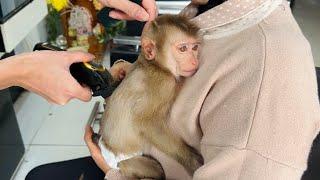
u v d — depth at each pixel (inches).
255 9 22.8
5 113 54.0
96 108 56.0
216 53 23.4
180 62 24.3
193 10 26.3
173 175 27.9
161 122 26.0
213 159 22.0
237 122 21.0
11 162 56.8
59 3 77.3
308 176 25.3
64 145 64.6
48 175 36.1
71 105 74.1
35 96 77.0
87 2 79.2
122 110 26.8
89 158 38.2
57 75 23.6
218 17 23.9
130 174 29.1
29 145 64.5
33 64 23.6
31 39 78.9
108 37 77.5
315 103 20.9
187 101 24.4
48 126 69.2
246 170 20.6
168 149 26.8
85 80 25.4
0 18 56.7
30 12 65.4
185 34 23.9
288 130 19.9
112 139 28.2
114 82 27.5
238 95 21.2
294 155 20.1
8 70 23.5
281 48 20.7
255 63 20.9
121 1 25.3
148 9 25.7
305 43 21.8
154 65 25.3
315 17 44.3
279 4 23.3
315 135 21.4
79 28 80.9
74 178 35.8
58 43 80.6
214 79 22.7
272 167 20.1
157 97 25.2
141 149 27.7
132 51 70.6
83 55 25.1
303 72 20.7
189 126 24.8
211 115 22.9
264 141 20.1
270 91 20.2
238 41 22.5
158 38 24.5
